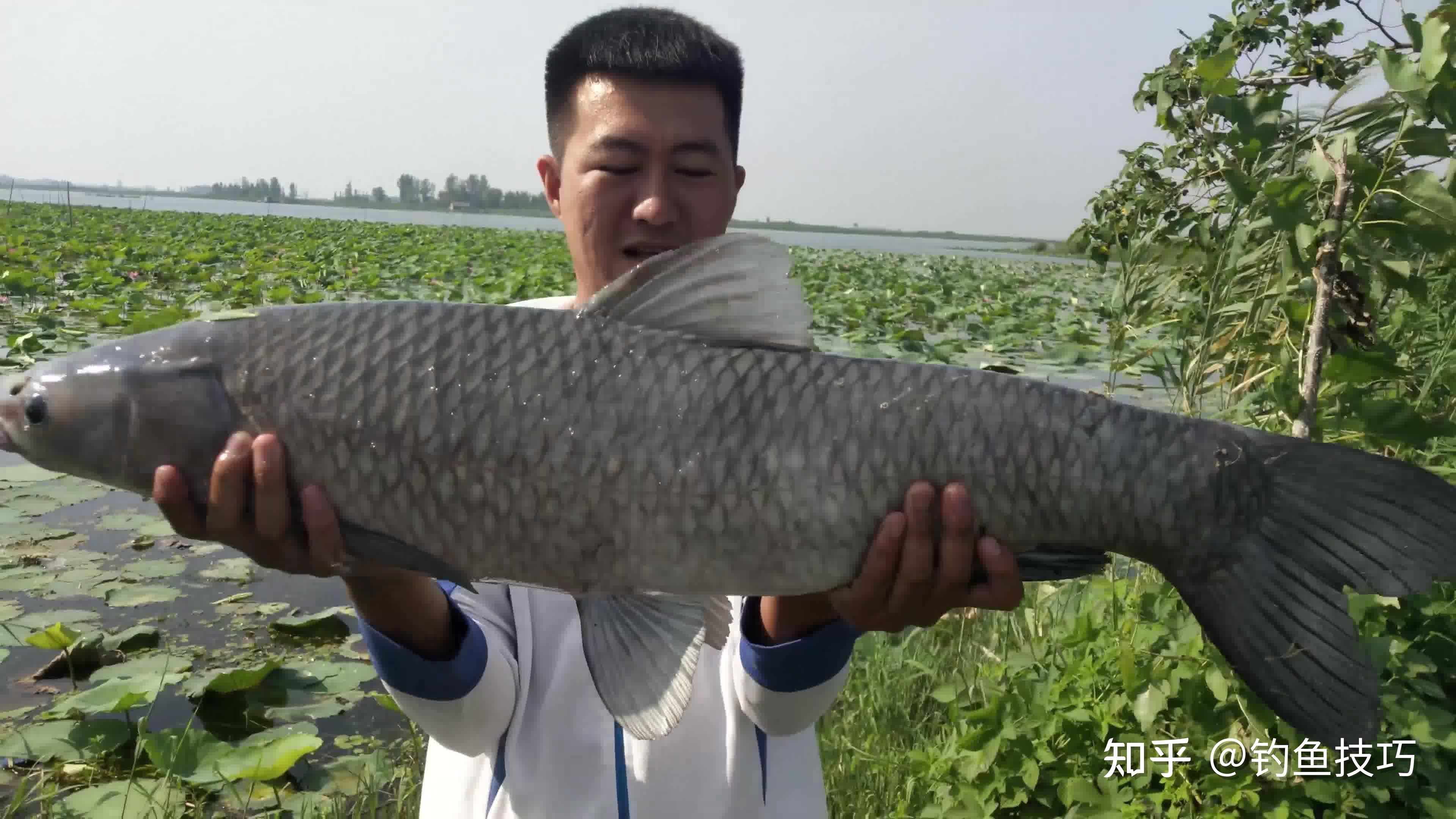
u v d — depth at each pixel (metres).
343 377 0.69
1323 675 0.70
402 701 0.75
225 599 1.81
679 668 0.72
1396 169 1.25
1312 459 0.73
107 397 0.70
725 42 0.87
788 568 0.70
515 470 0.69
